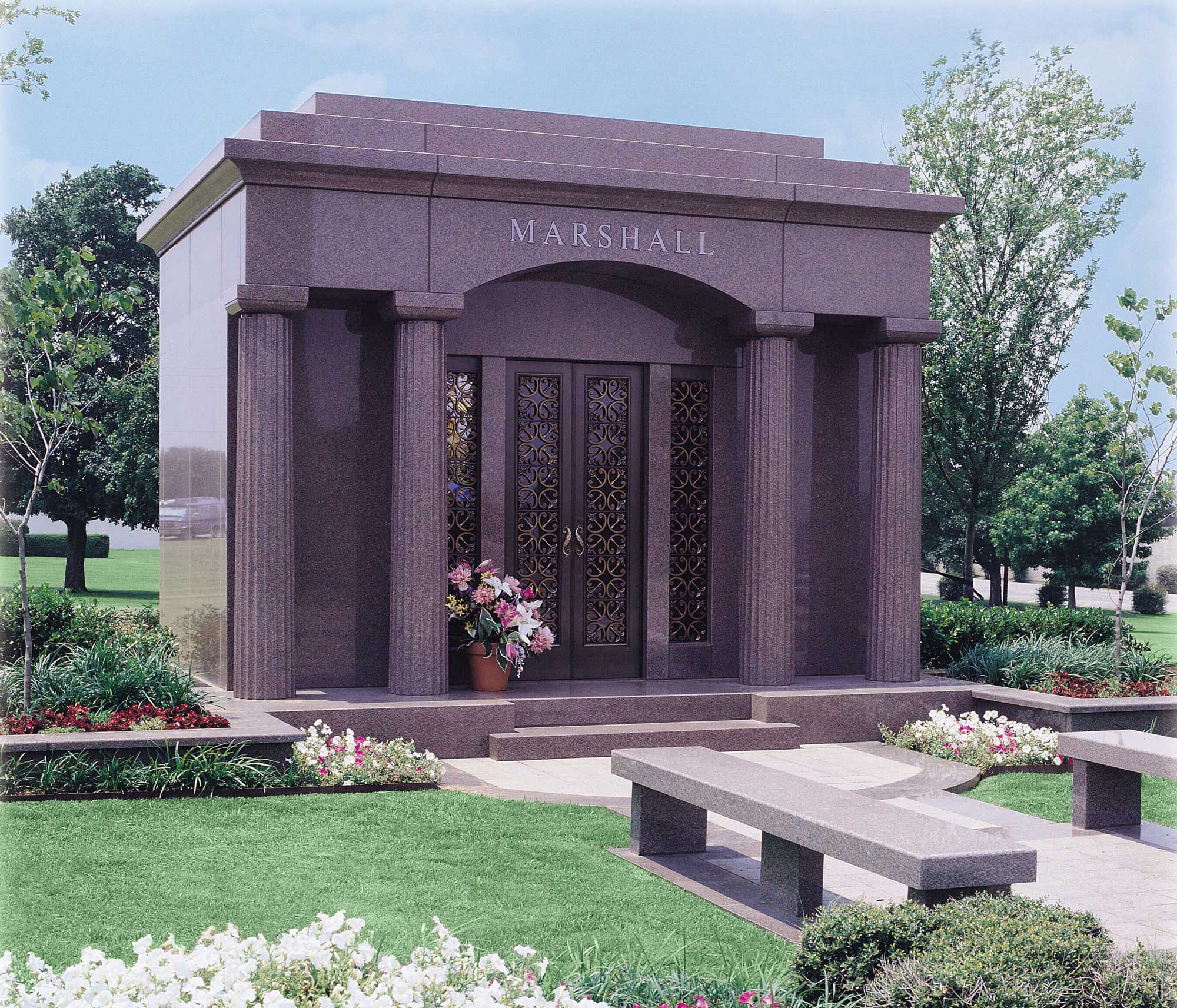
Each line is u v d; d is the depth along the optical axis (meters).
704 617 13.38
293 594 11.06
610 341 12.88
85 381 29.44
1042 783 10.31
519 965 4.67
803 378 13.54
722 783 6.75
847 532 13.69
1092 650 13.52
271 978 4.00
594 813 8.41
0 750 8.21
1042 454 21.77
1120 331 13.80
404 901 6.22
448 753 10.89
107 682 9.78
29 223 32.50
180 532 13.12
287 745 8.95
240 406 10.98
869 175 13.11
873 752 11.51
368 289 11.19
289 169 10.83
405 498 11.34
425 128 11.55
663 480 13.08
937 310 21.19
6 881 6.35
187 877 6.52
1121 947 6.00
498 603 11.94
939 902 5.30
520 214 11.64
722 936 5.84
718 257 12.34
